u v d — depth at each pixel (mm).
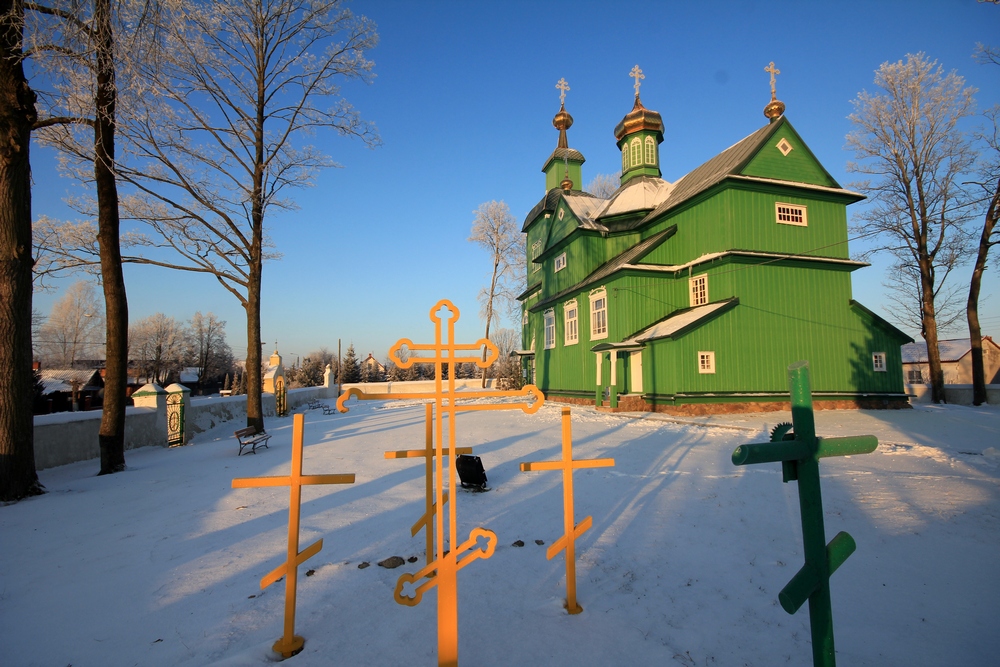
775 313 19359
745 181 19672
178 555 5504
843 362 20062
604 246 25250
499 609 4211
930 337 24719
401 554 5359
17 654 3730
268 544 5719
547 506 6828
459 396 3490
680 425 14633
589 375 23203
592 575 4816
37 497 9062
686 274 21266
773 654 3521
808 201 20781
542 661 3492
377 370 91000
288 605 3674
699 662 3453
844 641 3648
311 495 7695
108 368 11445
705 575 4707
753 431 12852
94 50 9758
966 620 3822
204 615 4215
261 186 17234
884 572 4598
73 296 63719
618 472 8570
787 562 4863
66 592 4707
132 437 14578
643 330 20484
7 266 9352
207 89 15180
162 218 15875
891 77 23984
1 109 9531
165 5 10305
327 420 22469
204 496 8023
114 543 6004
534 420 17094
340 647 3703
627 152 28062
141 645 3818
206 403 19578
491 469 9148
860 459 9062
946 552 4898
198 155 15180
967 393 23734
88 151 12641
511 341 81688
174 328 75062
